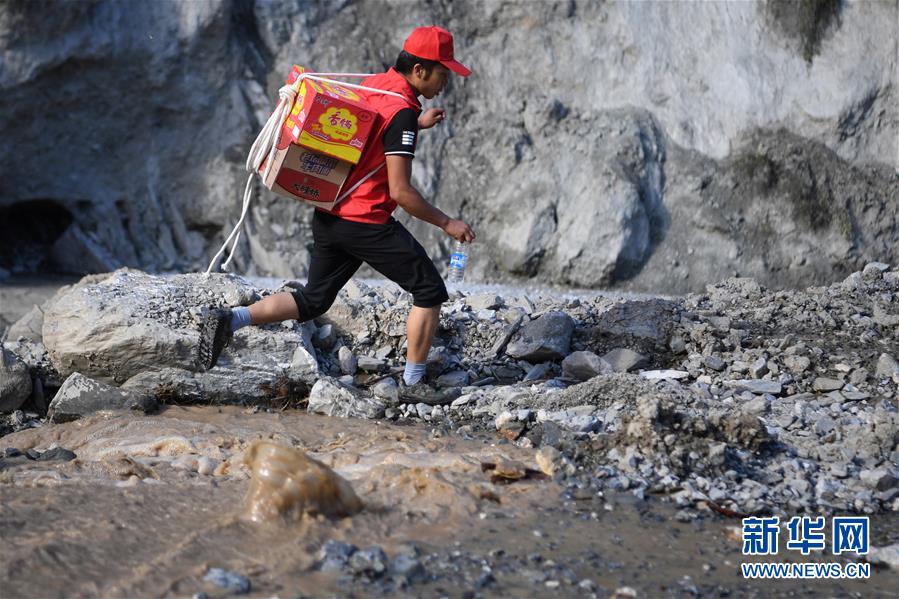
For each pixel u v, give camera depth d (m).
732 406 11.50
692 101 26.34
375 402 11.83
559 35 27.39
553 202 25.22
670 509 8.79
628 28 26.95
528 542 7.81
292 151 10.59
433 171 26.42
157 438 10.59
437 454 9.74
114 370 12.27
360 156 10.74
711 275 24.50
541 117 26.44
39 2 23.73
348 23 28.22
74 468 9.50
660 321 13.98
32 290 23.19
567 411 11.05
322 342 13.42
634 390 11.45
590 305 15.10
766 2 26.50
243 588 6.66
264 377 12.34
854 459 10.16
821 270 24.56
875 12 26.20
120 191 26.92
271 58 27.75
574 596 6.89
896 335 13.98
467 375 12.95
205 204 27.27
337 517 8.00
